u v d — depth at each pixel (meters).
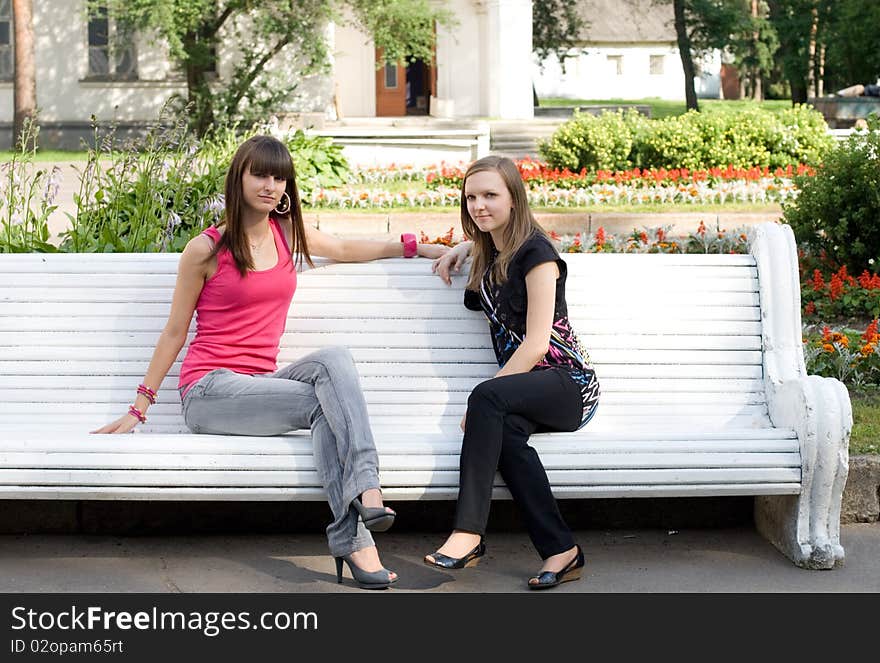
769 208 13.77
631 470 3.80
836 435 3.82
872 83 35.69
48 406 4.34
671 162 17.62
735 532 4.36
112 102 27.25
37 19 27.12
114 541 4.24
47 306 4.41
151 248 6.50
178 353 4.17
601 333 4.43
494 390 3.75
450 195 15.12
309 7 23.41
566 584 3.81
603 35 50.41
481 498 3.68
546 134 24.95
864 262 8.76
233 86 24.09
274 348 4.10
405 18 23.19
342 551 3.73
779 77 54.59
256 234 4.05
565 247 9.38
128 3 22.58
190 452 3.73
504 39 27.95
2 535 4.30
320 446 3.72
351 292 4.43
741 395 4.40
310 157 16.19
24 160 6.79
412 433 4.07
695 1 33.72
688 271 4.52
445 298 4.42
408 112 32.41
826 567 3.92
